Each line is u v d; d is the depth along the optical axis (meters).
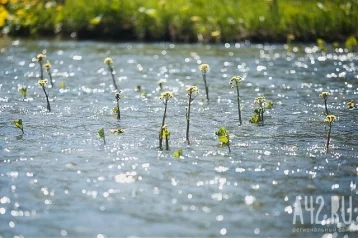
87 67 20.86
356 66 21.08
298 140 12.52
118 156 11.40
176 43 26.89
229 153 11.63
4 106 15.37
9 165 10.91
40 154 11.52
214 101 16.05
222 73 19.91
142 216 8.88
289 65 21.30
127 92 17.08
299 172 10.65
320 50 24.55
